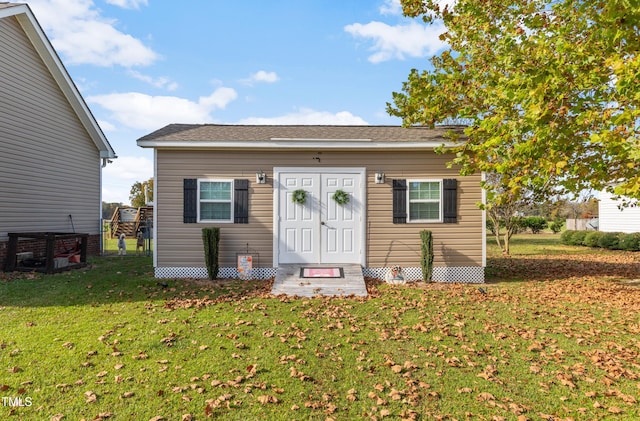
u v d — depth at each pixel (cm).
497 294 817
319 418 338
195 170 952
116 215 2469
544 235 2912
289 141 925
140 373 411
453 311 677
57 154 1267
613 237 1875
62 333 523
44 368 417
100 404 350
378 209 967
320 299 751
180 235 950
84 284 847
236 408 350
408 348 500
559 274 1110
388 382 405
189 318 602
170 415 335
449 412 352
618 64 444
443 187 960
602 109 564
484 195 963
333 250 964
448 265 960
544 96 523
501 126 619
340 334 547
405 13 951
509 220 1692
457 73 884
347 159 968
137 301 709
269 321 600
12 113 1070
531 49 581
